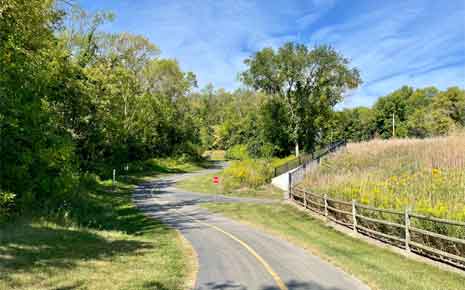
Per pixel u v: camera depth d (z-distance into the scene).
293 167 36.78
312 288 7.86
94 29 33.72
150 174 52.56
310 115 56.00
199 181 44.56
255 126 70.00
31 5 16.81
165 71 66.44
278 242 13.47
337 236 14.78
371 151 34.59
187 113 75.31
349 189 17.23
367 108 107.62
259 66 55.00
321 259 10.65
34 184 16.52
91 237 12.43
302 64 54.19
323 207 19.78
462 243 9.19
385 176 21.81
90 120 30.92
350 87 56.53
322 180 23.44
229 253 11.57
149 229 17.20
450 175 19.00
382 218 13.58
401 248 11.98
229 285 8.04
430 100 100.38
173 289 7.57
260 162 41.53
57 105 26.33
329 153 38.09
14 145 15.80
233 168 39.53
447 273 9.22
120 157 50.09
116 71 37.59
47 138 17.28
